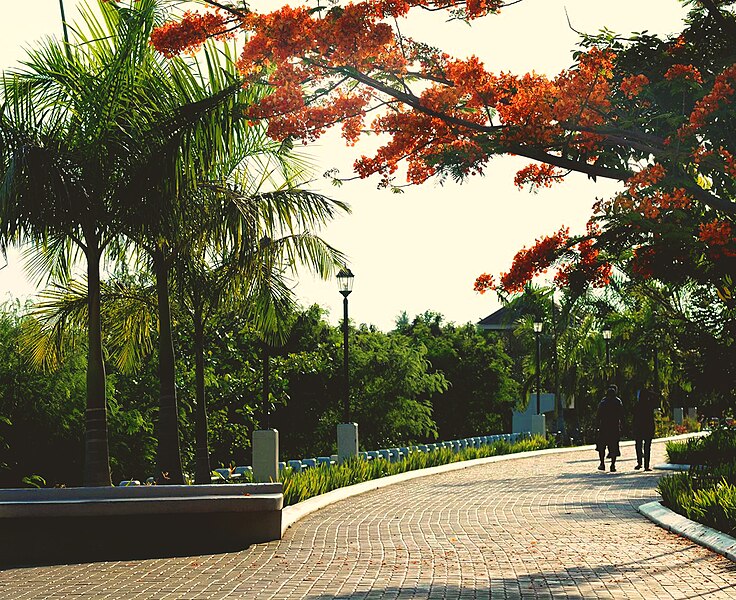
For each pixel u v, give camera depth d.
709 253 11.24
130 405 33.28
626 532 14.70
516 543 13.61
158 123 14.80
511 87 11.21
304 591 10.09
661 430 51.22
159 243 16.42
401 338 54.88
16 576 11.50
